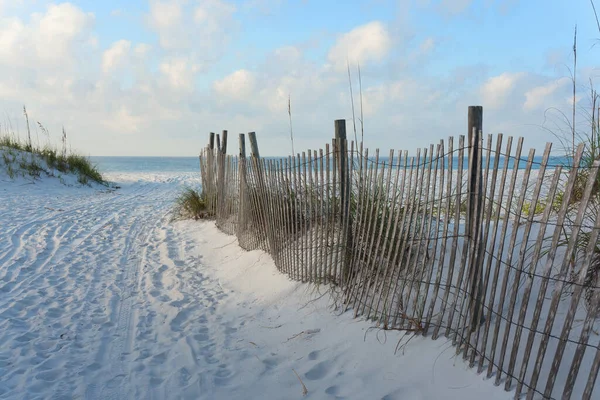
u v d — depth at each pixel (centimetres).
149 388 312
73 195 1405
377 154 368
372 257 383
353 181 425
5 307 448
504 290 259
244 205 667
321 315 403
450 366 283
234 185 752
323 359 336
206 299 506
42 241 747
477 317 282
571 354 250
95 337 395
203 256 704
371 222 384
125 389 310
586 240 292
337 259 424
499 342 280
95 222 958
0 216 935
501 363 254
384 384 290
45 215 992
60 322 421
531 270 242
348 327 367
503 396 248
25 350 358
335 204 424
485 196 273
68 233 827
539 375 247
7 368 327
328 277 439
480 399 253
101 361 351
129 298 504
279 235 526
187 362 351
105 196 1464
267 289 504
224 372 336
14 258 634
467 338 279
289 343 373
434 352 299
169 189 1911
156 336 404
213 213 929
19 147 1691
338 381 306
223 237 779
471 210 286
